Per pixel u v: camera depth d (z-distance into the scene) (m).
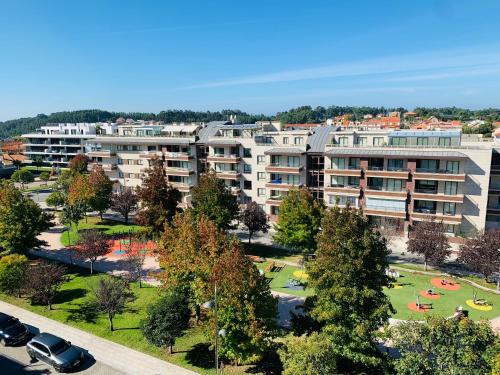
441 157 59.38
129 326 38.78
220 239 35.06
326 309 29.62
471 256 48.09
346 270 28.55
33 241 54.06
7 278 44.00
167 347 34.62
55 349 33.00
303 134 75.25
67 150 155.38
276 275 53.97
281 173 74.38
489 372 23.80
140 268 50.78
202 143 85.62
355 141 69.44
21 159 165.50
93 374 31.55
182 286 36.44
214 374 31.00
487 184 59.62
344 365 31.28
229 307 29.61
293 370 25.14
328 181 70.38
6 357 34.38
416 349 26.86
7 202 53.16
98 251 54.00
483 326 25.38
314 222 54.78
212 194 59.62
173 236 39.50
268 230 76.50
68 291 47.72
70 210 72.94
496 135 94.00
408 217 63.94
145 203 59.53
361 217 31.25
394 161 64.38
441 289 48.34
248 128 83.50
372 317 28.59
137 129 99.94
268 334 30.62
